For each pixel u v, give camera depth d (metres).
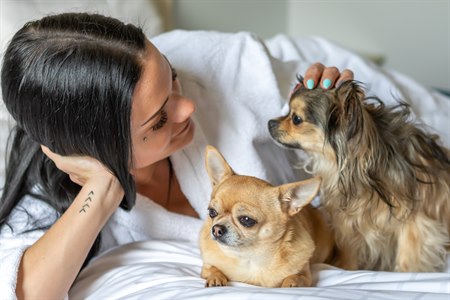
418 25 4.03
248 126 2.02
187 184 1.95
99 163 1.58
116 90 1.45
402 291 1.32
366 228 1.90
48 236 1.58
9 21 2.18
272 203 1.47
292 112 1.93
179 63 2.10
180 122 1.65
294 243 1.53
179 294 1.43
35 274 1.53
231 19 3.95
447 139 2.45
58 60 1.45
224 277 1.54
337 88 1.86
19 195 1.82
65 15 1.58
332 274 1.62
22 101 1.49
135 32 1.55
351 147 1.80
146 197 1.92
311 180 1.44
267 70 2.17
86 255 1.62
